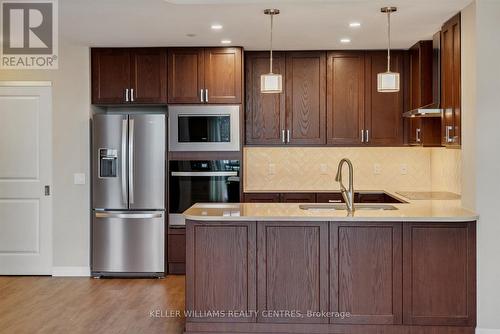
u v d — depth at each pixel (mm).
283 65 6672
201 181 6414
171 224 6414
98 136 6320
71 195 6457
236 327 4391
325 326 4344
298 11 4738
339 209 5016
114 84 6441
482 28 4293
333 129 6684
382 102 6664
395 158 7051
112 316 4922
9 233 6520
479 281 4324
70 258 6469
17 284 6102
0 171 6520
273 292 4371
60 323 4730
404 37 5898
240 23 5203
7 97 6500
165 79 6414
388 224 4312
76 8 4688
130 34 5715
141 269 6336
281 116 6703
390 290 4320
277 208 4848
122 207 6328
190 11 4754
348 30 5508
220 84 6402
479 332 4324
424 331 4316
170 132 6402
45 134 6512
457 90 4750
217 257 4395
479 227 4324
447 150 6375
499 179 4312
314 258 4352
